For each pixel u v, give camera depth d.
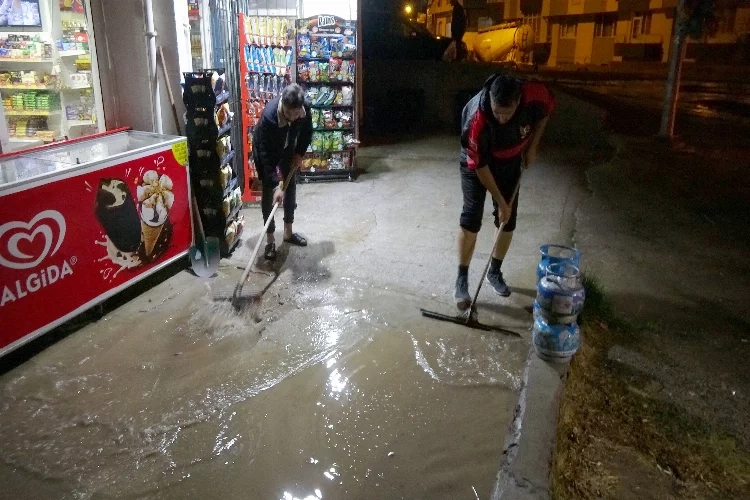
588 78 18.66
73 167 3.65
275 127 4.74
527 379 3.19
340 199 6.70
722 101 14.29
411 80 10.84
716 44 23.91
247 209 6.30
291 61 6.75
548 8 28.56
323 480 2.76
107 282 4.03
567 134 10.34
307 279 4.71
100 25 4.75
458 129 10.52
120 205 4.04
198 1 5.80
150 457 2.86
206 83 4.58
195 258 4.74
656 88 16.52
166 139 4.57
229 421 3.12
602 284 4.76
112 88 4.92
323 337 3.92
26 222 3.40
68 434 2.99
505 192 4.28
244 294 4.44
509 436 2.91
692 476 2.90
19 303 3.43
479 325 4.06
